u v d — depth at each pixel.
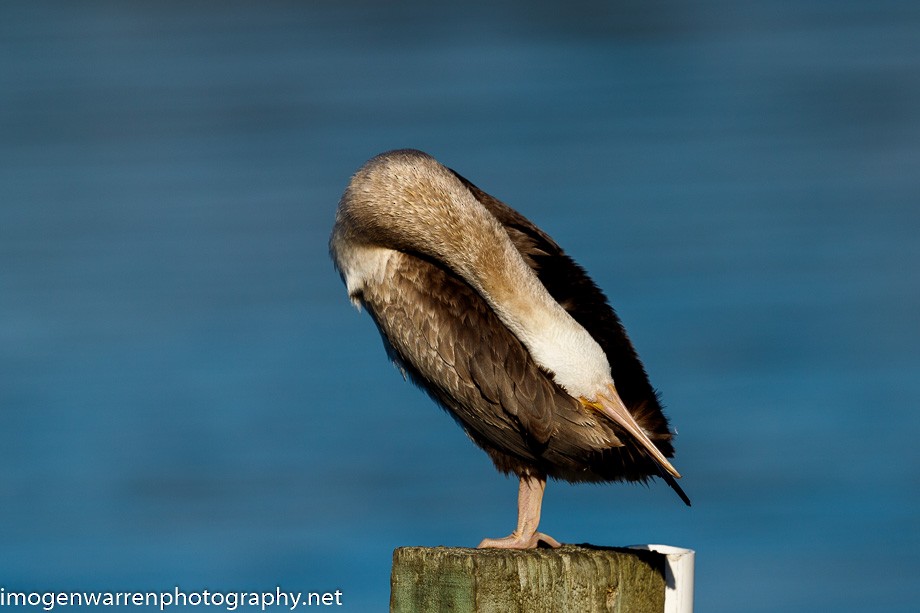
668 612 8.37
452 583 7.93
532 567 7.90
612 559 8.11
